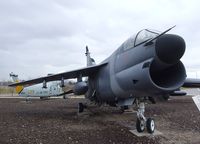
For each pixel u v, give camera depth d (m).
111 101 12.05
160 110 15.70
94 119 12.39
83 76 14.11
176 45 7.29
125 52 9.60
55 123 11.15
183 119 11.89
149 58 7.82
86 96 14.91
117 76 9.93
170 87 7.93
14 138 8.12
